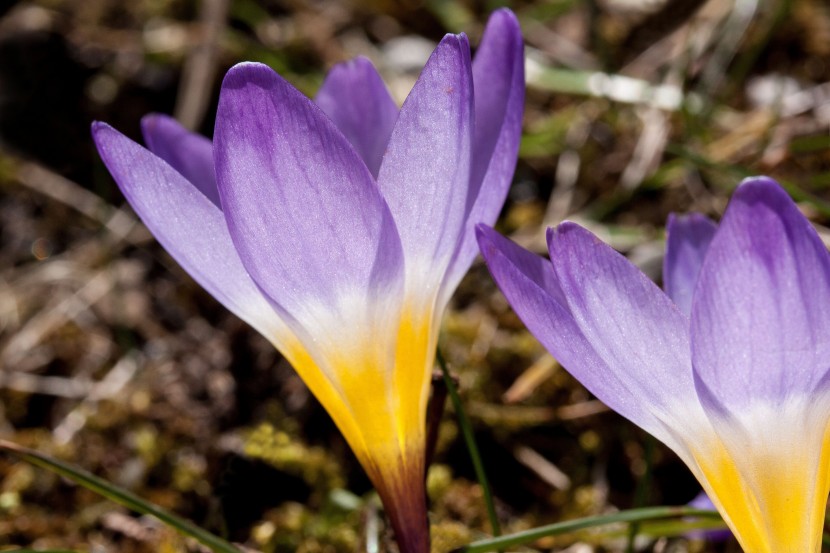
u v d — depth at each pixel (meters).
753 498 0.24
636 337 0.24
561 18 0.52
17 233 0.45
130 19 0.52
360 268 0.25
